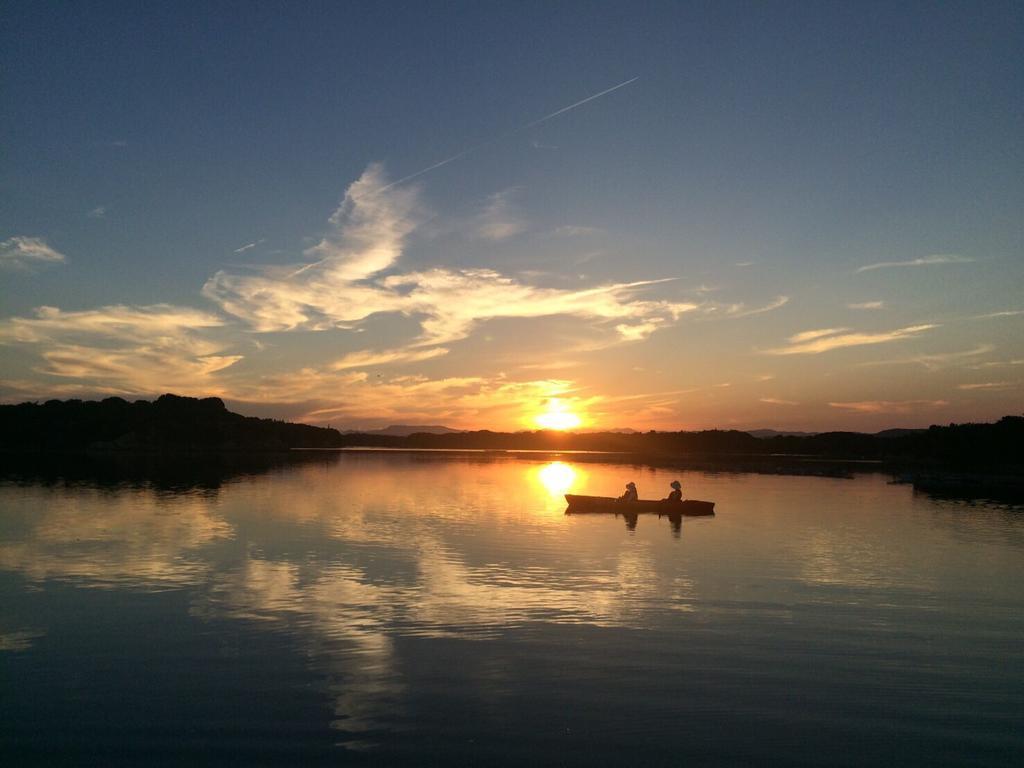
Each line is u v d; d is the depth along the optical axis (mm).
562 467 118812
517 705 14664
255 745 12828
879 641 19344
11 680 15703
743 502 57875
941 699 15461
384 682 15758
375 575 26172
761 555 31844
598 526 40688
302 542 33094
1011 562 30875
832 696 15508
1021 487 76875
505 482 76500
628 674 16484
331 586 24391
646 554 31578
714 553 32188
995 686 16234
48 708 14281
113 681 15672
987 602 23672
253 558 29078
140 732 13289
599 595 23750
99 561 28203
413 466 112562
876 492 69438
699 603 22984
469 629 19656
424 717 14039
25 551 30203
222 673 16172
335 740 13031
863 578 27250
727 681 16203
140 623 19844
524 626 20016
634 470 110688
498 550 31859
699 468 117688
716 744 13211
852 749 13156
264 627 19594
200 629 19344
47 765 12102
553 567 28219
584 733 13484
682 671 16766
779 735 13602
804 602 23359
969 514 50250
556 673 16469
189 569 26844
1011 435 117750
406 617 20719
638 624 20453
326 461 126562
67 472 80875
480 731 13484
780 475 97125
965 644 19156
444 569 27422
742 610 22219
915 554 32812
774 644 18906
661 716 14297
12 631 19109
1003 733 13867
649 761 12516
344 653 17547
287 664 16766
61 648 17781
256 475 80750
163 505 47406
